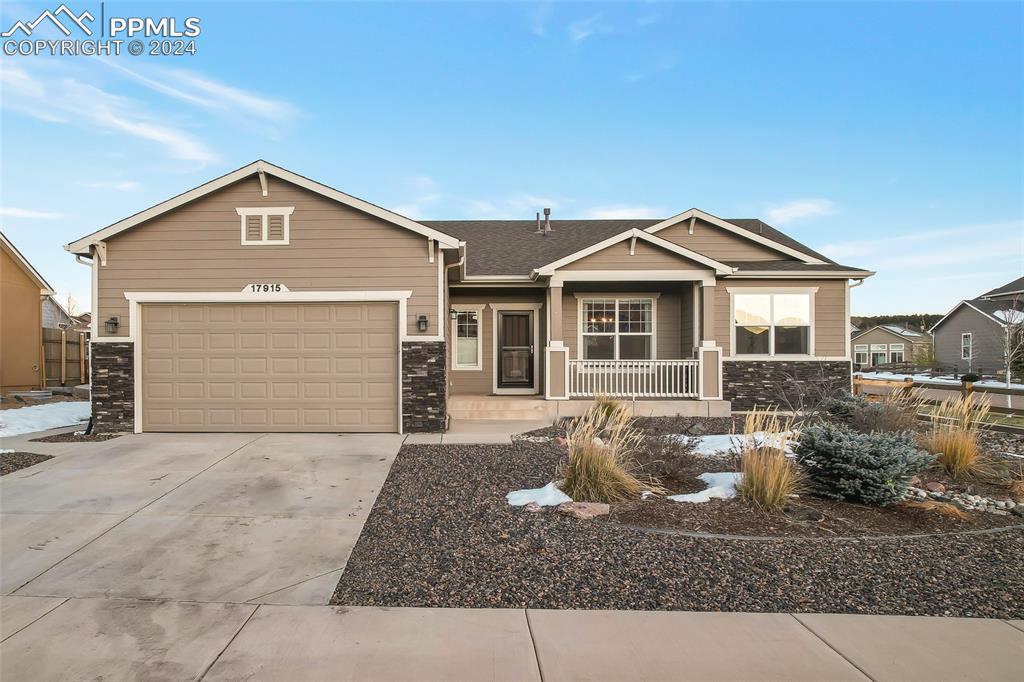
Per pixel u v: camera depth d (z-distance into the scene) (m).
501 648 3.47
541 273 12.77
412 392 10.38
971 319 41.22
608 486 6.26
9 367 16.78
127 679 3.15
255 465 7.89
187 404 10.34
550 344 12.91
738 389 13.72
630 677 3.18
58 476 7.30
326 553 4.91
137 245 10.29
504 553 4.84
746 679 3.16
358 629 3.69
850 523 5.56
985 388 13.75
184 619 3.82
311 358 10.39
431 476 7.30
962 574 4.47
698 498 6.22
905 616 3.87
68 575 4.50
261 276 10.34
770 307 13.96
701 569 4.53
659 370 13.52
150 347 10.34
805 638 3.59
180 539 5.24
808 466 6.56
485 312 14.79
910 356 53.34
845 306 14.01
